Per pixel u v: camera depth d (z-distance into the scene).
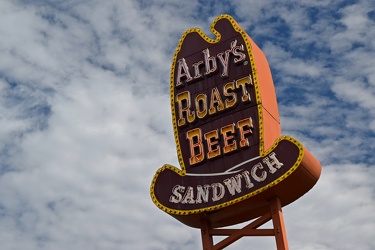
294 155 38.06
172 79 43.62
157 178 40.91
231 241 38.78
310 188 38.97
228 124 40.94
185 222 40.25
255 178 38.62
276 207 38.34
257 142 39.75
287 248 37.62
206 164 40.38
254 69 41.66
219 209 38.97
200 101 42.38
